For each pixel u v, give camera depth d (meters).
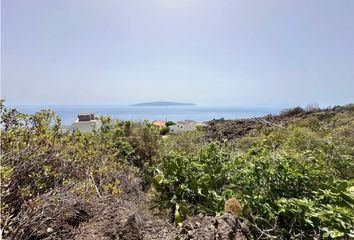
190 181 3.22
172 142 5.41
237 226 2.21
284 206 2.30
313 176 2.79
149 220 2.58
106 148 3.91
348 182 2.57
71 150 2.98
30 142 2.53
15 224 1.90
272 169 2.70
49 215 2.04
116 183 2.98
